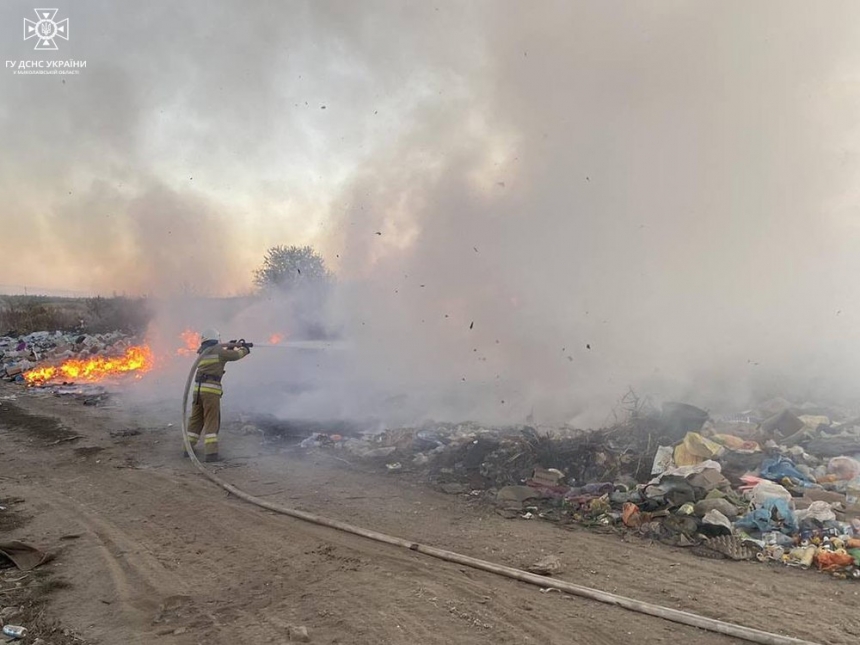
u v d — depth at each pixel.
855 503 4.96
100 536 4.99
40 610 3.68
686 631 3.34
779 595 3.77
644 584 3.96
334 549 4.66
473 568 4.26
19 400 12.78
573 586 3.87
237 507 5.79
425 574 4.16
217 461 7.62
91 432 9.48
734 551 4.51
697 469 5.70
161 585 4.03
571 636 3.28
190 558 4.51
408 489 6.38
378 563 4.37
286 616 3.57
